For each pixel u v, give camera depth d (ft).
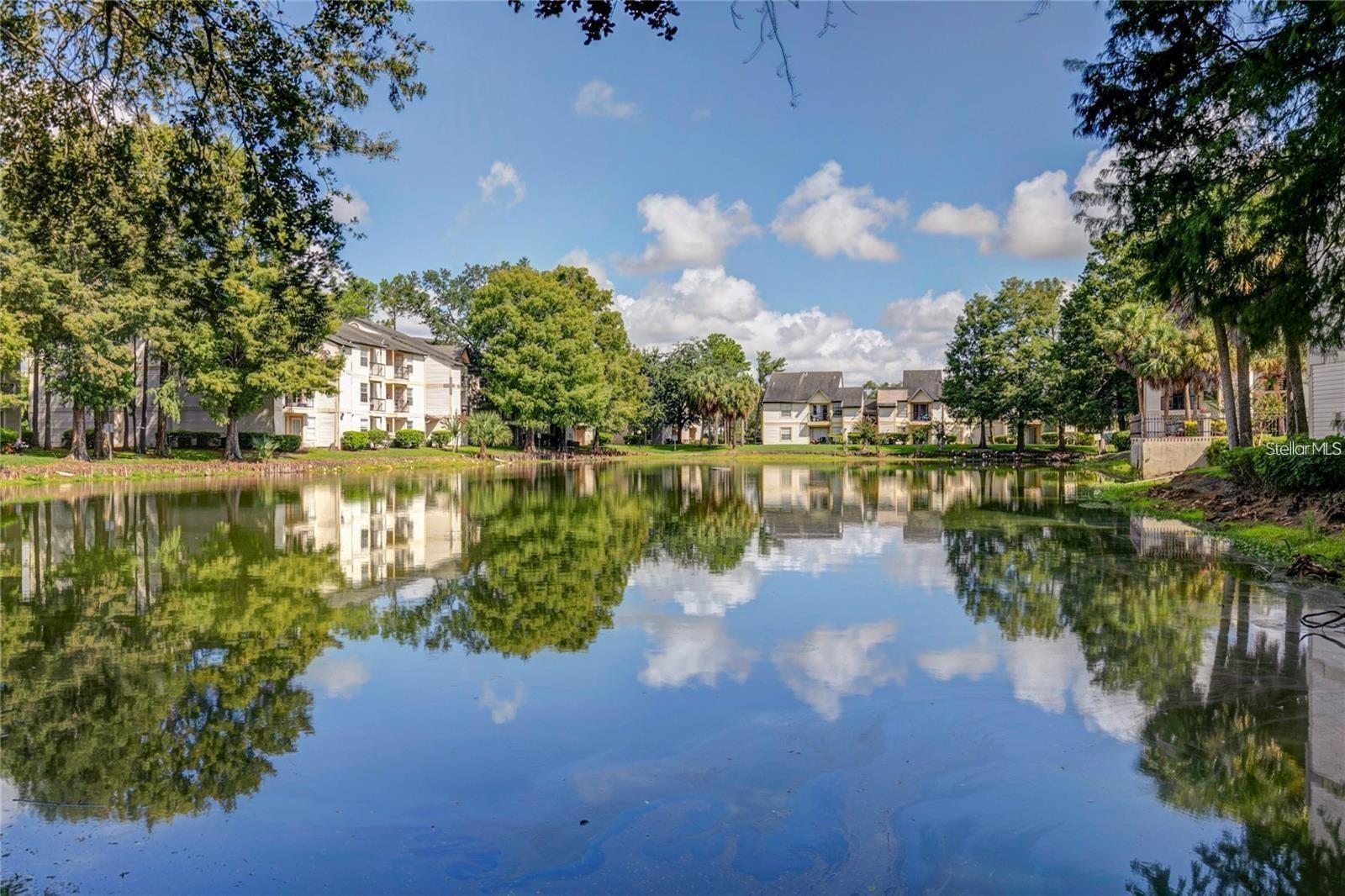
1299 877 12.10
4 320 86.07
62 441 143.64
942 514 64.90
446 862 12.86
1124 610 28.84
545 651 24.41
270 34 25.12
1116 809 14.25
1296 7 23.70
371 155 29.14
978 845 13.15
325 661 23.32
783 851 13.08
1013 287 198.29
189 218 29.53
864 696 20.15
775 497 83.35
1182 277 29.30
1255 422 115.55
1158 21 25.93
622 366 224.74
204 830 13.85
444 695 20.44
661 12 17.39
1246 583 33.50
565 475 128.47
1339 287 26.09
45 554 42.98
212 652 24.30
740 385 241.96
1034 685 20.74
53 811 14.53
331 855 13.07
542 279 185.88
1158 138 28.50
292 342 39.83
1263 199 27.35
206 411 153.79
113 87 25.68
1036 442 250.57
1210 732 17.48
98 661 23.26
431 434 199.82
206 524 56.13
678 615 28.94
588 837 13.56
